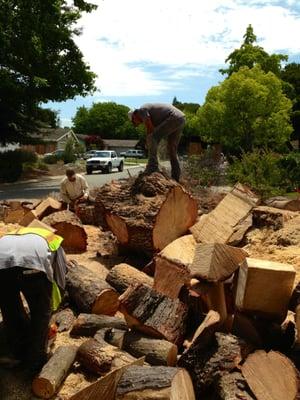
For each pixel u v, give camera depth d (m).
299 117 36.12
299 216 5.82
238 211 5.82
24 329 3.77
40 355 3.56
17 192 18.95
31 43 20.08
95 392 3.08
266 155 12.56
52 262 3.67
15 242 3.57
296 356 3.26
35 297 3.58
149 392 2.95
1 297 3.67
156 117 6.85
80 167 32.12
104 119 87.62
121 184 6.42
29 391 3.36
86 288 4.49
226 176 13.62
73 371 3.57
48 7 20.59
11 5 19.97
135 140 79.38
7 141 24.36
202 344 3.29
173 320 3.76
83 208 8.41
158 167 6.75
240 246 5.62
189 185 9.50
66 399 3.22
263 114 25.27
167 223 5.67
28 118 23.17
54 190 19.91
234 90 24.80
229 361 3.21
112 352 3.52
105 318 4.16
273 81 25.52
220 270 3.70
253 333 3.50
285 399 2.80
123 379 3.08
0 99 21.17
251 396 2.99
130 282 4.68
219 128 25.95
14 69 20.91
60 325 4.25
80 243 6.78
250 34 33.16
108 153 29.58
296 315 3.28
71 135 51.50
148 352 3.54
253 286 3.44
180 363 3.29
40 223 5.55
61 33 20.88
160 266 4.47
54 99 22.25
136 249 6.03
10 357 3.71
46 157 32.78
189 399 3.00
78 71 21.69
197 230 5.65
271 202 7.71
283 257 4.95
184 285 4.25
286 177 13.80
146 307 3.75
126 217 5.75
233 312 3.82
